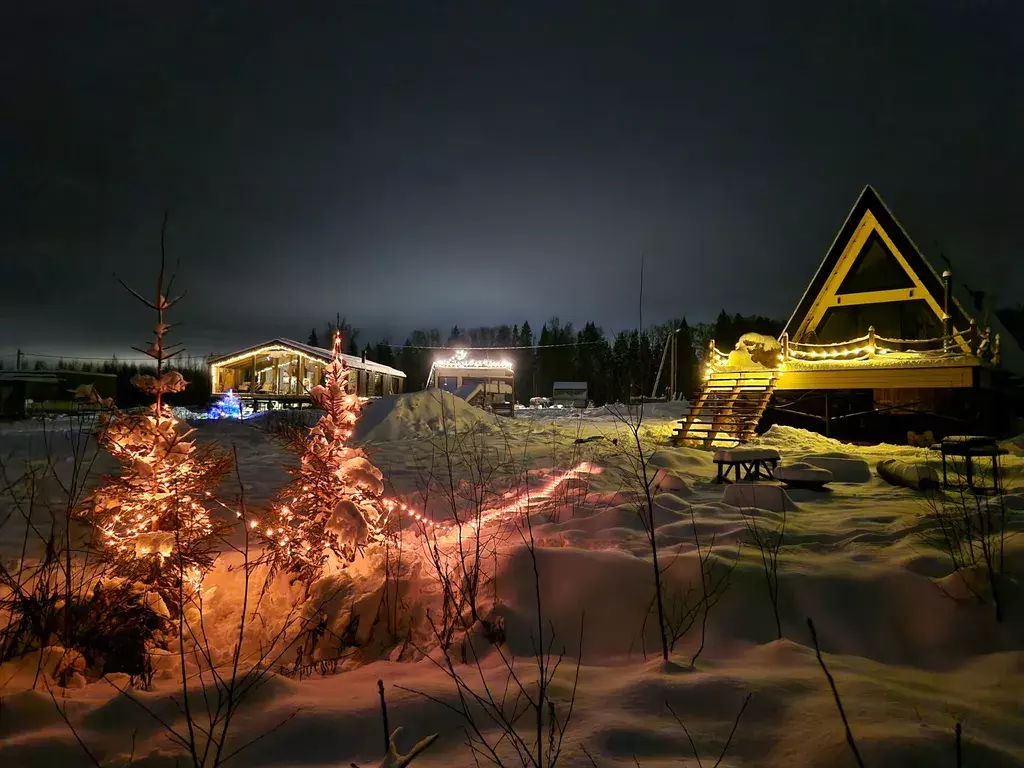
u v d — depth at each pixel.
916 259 20.41
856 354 18.22
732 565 4.44
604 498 7.54
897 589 4.19
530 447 13.81
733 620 3.98
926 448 15.06
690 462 11.82
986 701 3.07
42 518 6.30
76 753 2.58
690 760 2.50
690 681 3.12
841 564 4.70
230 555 5.89
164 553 4.54
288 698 3.13
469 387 31.52
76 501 4.98
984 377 17.58
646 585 4.25
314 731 2.76
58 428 15.23
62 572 4.83
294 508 5.37
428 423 17.28
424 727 2.84
